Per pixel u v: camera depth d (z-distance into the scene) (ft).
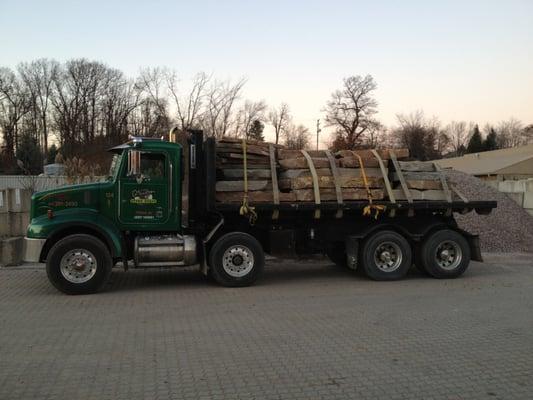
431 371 16.79
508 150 222.48
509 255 44.93
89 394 14.94
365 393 15.03
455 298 28.17
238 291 30.14
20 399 14.58
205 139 33.55
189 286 31.63
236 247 31.32
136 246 30.37
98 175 53.11
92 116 267.59
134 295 28.91
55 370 16.85
